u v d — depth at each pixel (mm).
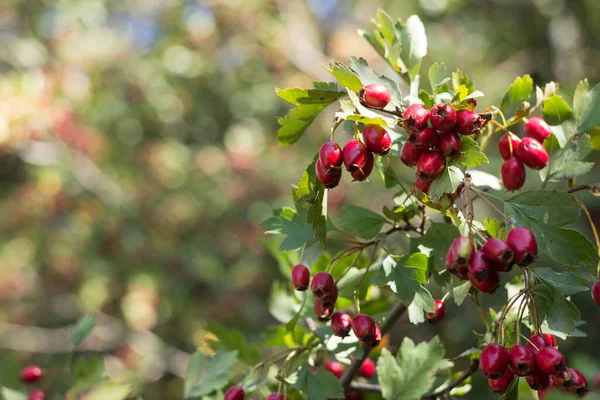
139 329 7863
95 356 2199
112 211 8164
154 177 8555
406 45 1804
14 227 8273
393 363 1767
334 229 1835
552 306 1471
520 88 1806
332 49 8594
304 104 1638
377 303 2018
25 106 7000
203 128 9414
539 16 8461
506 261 1326
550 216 1516
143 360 7723
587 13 8180
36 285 8234
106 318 8000
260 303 8219
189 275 8305
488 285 1350
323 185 1544
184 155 8758
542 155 1697
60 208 8148
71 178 8148
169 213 8359
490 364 1402
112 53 8641
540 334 1442
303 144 8680
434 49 8406
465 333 5508
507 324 1695
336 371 2127
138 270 8102
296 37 8789
